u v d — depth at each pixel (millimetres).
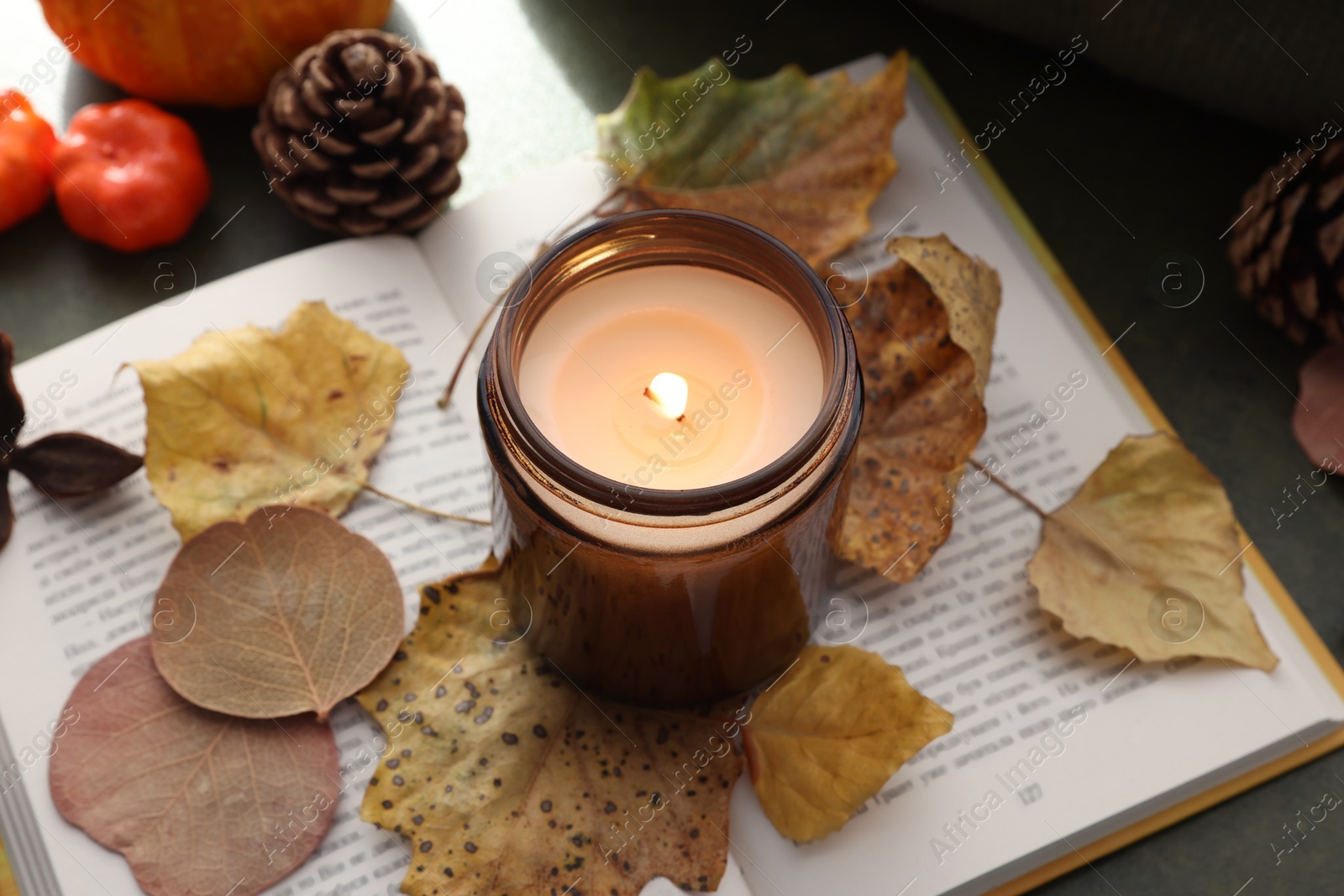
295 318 533
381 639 507
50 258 575
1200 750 513
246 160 595
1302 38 558
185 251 579
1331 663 528
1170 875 509
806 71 617
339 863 497
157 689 506
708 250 475
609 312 477
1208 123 607
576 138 603
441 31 615
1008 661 522
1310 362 566
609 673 494
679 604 464
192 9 560
